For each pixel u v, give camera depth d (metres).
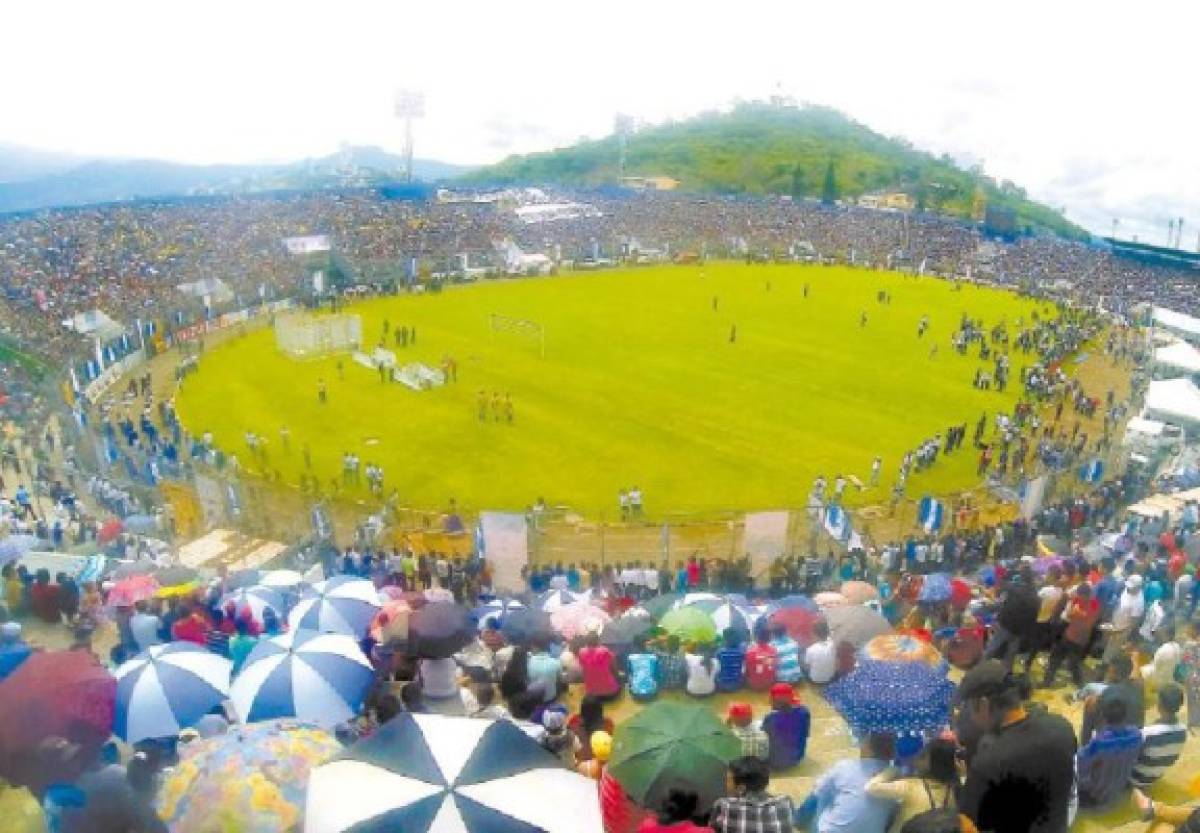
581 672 18.44
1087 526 37.06
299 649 15.66
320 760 10.85
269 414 56.50
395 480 46.81
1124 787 12.36
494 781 9.12
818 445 53.47
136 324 68.69
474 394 60.84
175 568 24.53
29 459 41.69
